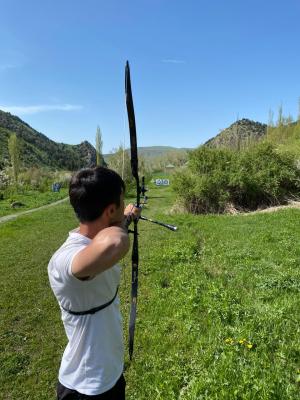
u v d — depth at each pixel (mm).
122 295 7648
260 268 8414
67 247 2203
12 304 7613
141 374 4793
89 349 2268
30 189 48625
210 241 12055
